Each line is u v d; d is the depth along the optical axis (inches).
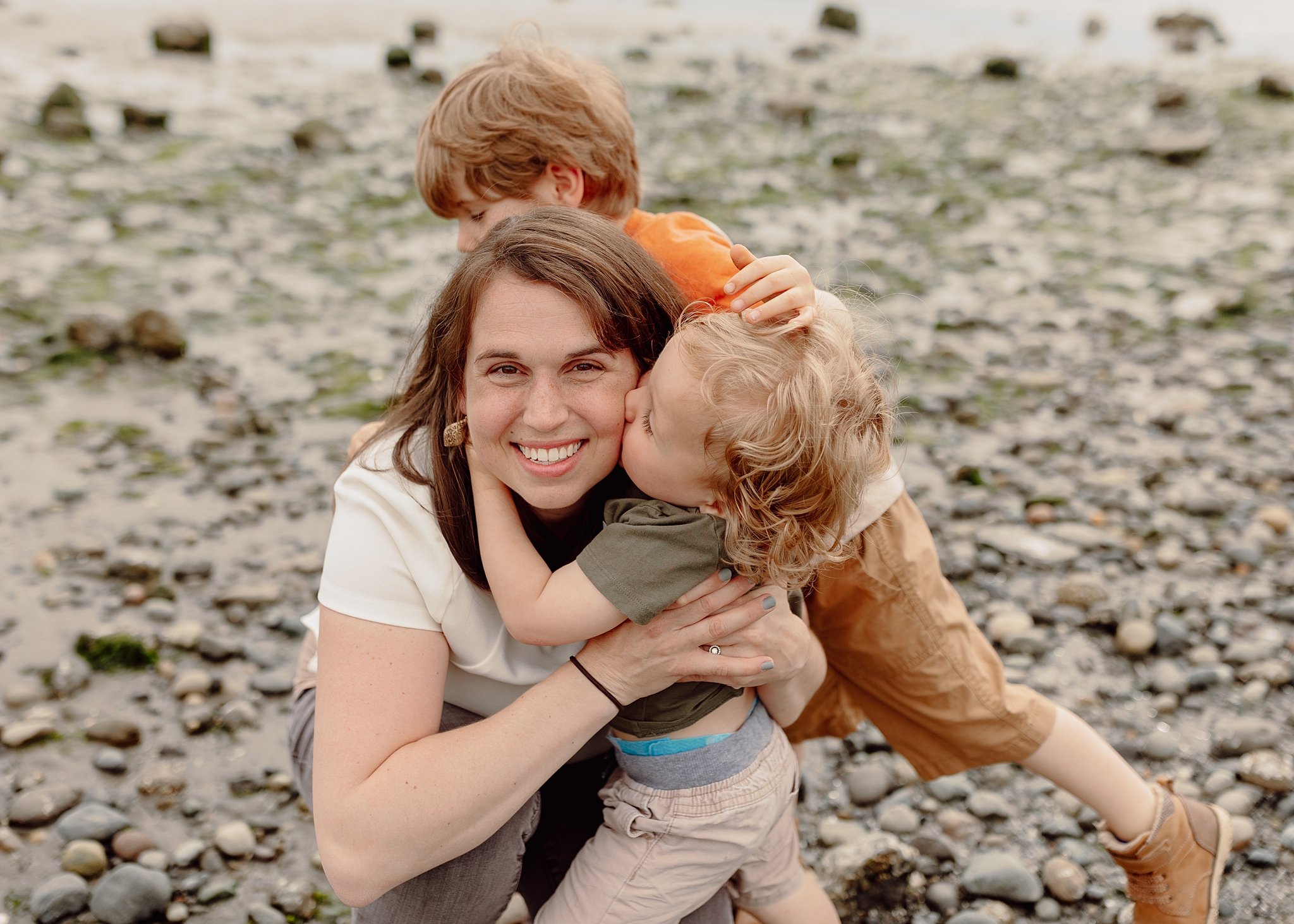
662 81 496.7
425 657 79.6
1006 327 257.9
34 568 161.6
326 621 79.5
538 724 78.5
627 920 86.7
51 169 330.3
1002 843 117.6
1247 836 114.9
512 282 73.7
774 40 628.4
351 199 334.6
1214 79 500.4
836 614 97.7
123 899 106.4
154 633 148.2
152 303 256.7
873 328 87.4
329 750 78.2
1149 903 102.3
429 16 610.9
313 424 211.8
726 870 88.8
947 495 187.2
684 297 82.5
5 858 112.5
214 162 352.2
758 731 89.7
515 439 76.7
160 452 198.2
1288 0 812.6
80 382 220.2
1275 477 189.6
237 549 170.6
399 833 75.9
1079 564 165.3
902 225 330.6
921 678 98.5
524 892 97.3
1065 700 137.9
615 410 77.4
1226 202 348.2
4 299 248.2
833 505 78.4
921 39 661.9
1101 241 317.4
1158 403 220.1
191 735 132.0
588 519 86.0
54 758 126.8
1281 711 134.6
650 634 79.7
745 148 401.7
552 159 106.2
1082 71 538.9
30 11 537.6
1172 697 136.9
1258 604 155.0
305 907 109.6
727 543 77.9
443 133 107.5
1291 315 260.4
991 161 389.4
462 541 79.6
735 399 74.8
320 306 264.4
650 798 86.7
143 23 534.9
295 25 565.6
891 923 108.7
